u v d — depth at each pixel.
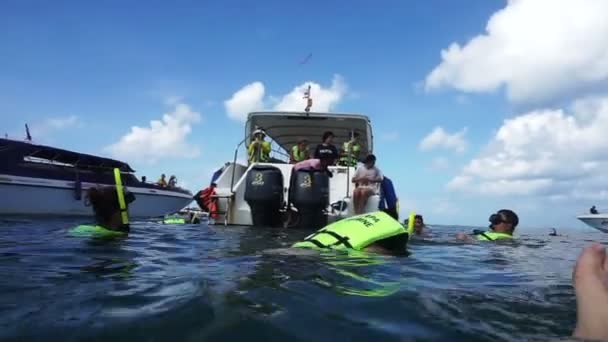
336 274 2.99
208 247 5.02
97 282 2.72
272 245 5.44
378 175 9.73
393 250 4.41
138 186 17.06
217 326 1.75
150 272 3.13
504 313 2.17
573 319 2.09
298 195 9.24
